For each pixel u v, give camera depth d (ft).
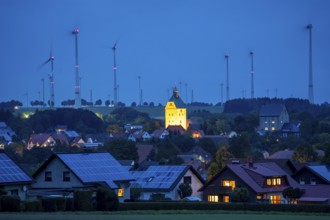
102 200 592.19
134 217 531.91
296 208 630.33
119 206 612.29
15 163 633.61
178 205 636.89
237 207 640.58
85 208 577.84
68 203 575.38
